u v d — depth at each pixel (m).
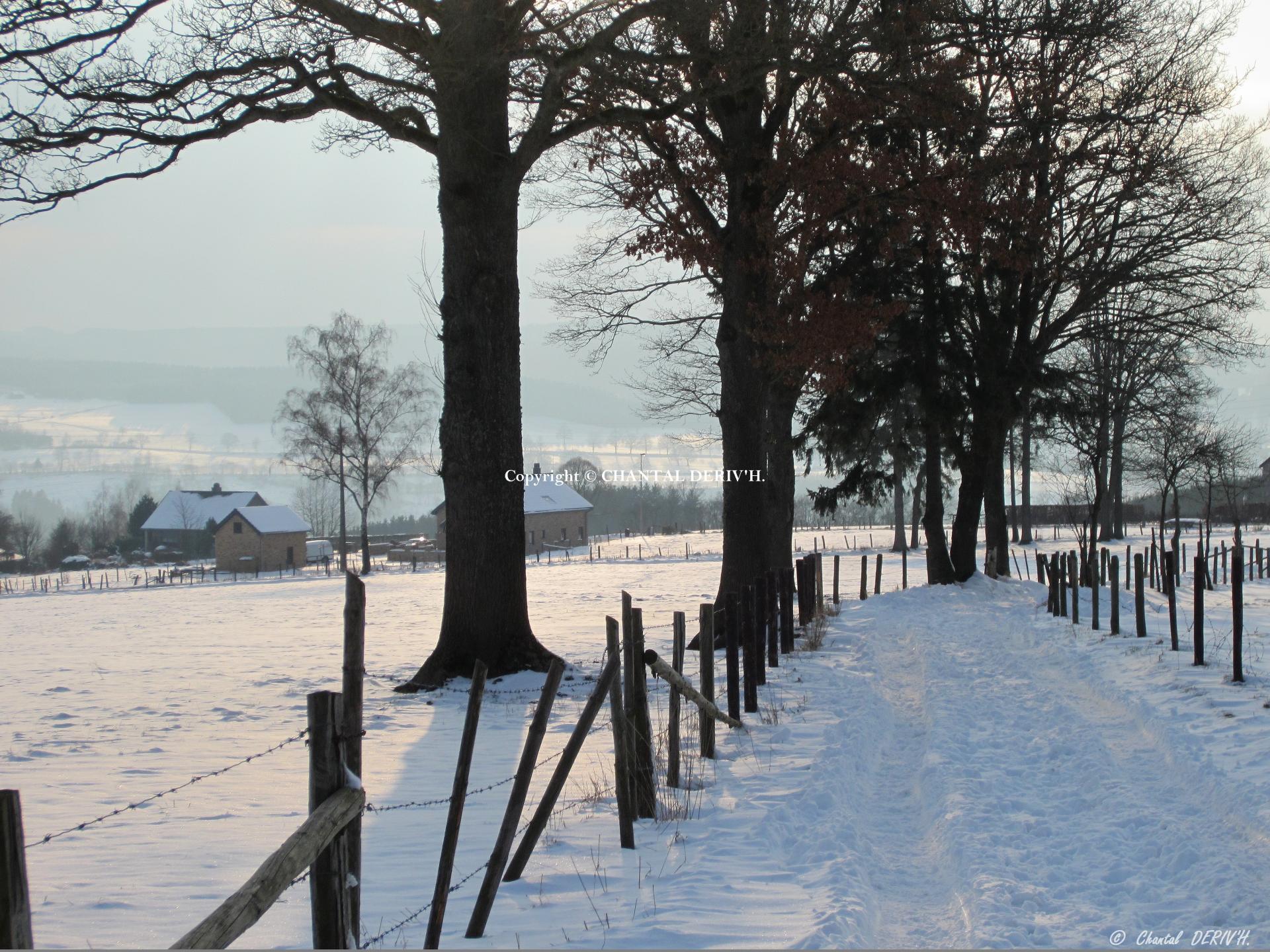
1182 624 20.02
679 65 16.92
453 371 16.78
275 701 15.76
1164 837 7.29
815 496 33.81
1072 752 10.25
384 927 5.85
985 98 24.17
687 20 15.57
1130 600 25.39
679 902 6.16
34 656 24.84
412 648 24.19
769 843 7.42
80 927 5.75
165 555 106.25
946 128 20.02
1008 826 7.81
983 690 14.31
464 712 14.05
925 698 13.85
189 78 15.27
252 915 3.47
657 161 21.00
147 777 10.20
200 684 18.16
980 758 10.23
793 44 16.66
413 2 14.93
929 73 19.33
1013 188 24.09
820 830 7.75
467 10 14.33
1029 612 24.98
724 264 20.92
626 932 5.66
